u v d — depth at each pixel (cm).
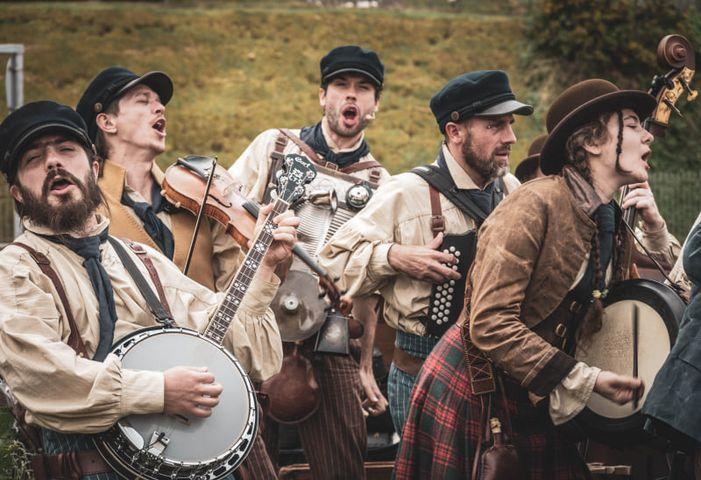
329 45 2205
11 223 1312
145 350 281
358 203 469
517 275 308
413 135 1745
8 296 271
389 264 385
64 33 2219
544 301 315
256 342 313
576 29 1797
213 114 1834
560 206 316
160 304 295
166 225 379
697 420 285
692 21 1759
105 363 269
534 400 314
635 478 425
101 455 272
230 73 2055
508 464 310
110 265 295
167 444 273
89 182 292
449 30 2162
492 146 392
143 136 382
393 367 403
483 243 319
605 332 323
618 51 1777
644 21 1786
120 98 383
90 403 264
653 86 387
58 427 268
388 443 511
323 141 489
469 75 395
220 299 318
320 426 446
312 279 441
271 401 432
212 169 379
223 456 279
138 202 376
